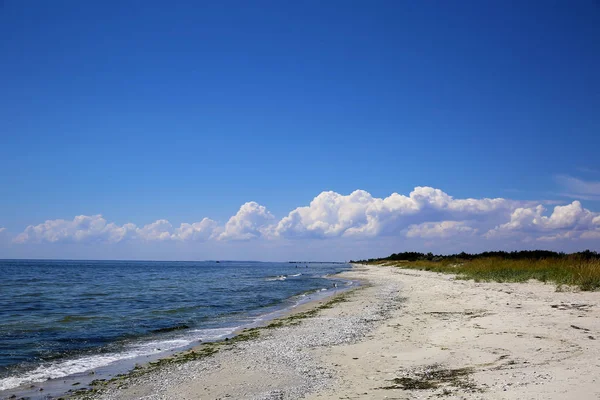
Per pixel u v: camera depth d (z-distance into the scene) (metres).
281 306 27.14
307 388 8.88
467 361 9.81
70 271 104.75
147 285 49.97
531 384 7.54
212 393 9.04
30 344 15.58
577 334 11.61
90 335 17.34
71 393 9.72
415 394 7.77
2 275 78.69
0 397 9.60
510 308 17.41
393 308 21.64
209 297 34.00
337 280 56.56
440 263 66.19
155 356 13.50
